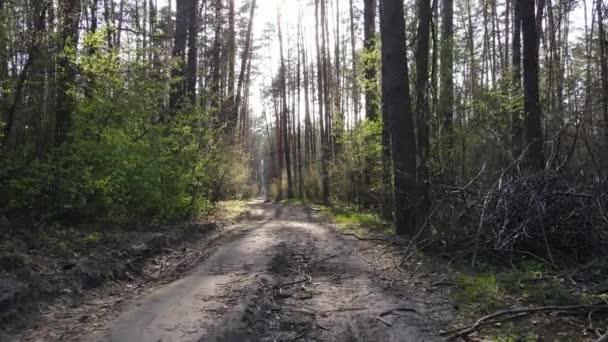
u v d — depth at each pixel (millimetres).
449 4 16422
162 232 10383
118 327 4855
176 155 12781
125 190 10383
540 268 6730
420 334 4785
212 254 9164
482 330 4777
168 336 4590
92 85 10164
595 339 4438
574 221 7246
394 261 8219
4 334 4574
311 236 11766
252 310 5348
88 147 9305
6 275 5637
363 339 4738
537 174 7762
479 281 6191
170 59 11867
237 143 24375
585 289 5703
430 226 9203
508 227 7453
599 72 15133
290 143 45156
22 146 9156
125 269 7160
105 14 11609
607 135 10477
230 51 28078
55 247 7223
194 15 16719
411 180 10273
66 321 5070
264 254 9031
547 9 21578
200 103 15742
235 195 28250
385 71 10469
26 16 9000
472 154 12172
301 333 4914
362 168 17188
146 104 10641
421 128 10477
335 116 20484
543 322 4867
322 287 6711
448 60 12562
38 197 8906
